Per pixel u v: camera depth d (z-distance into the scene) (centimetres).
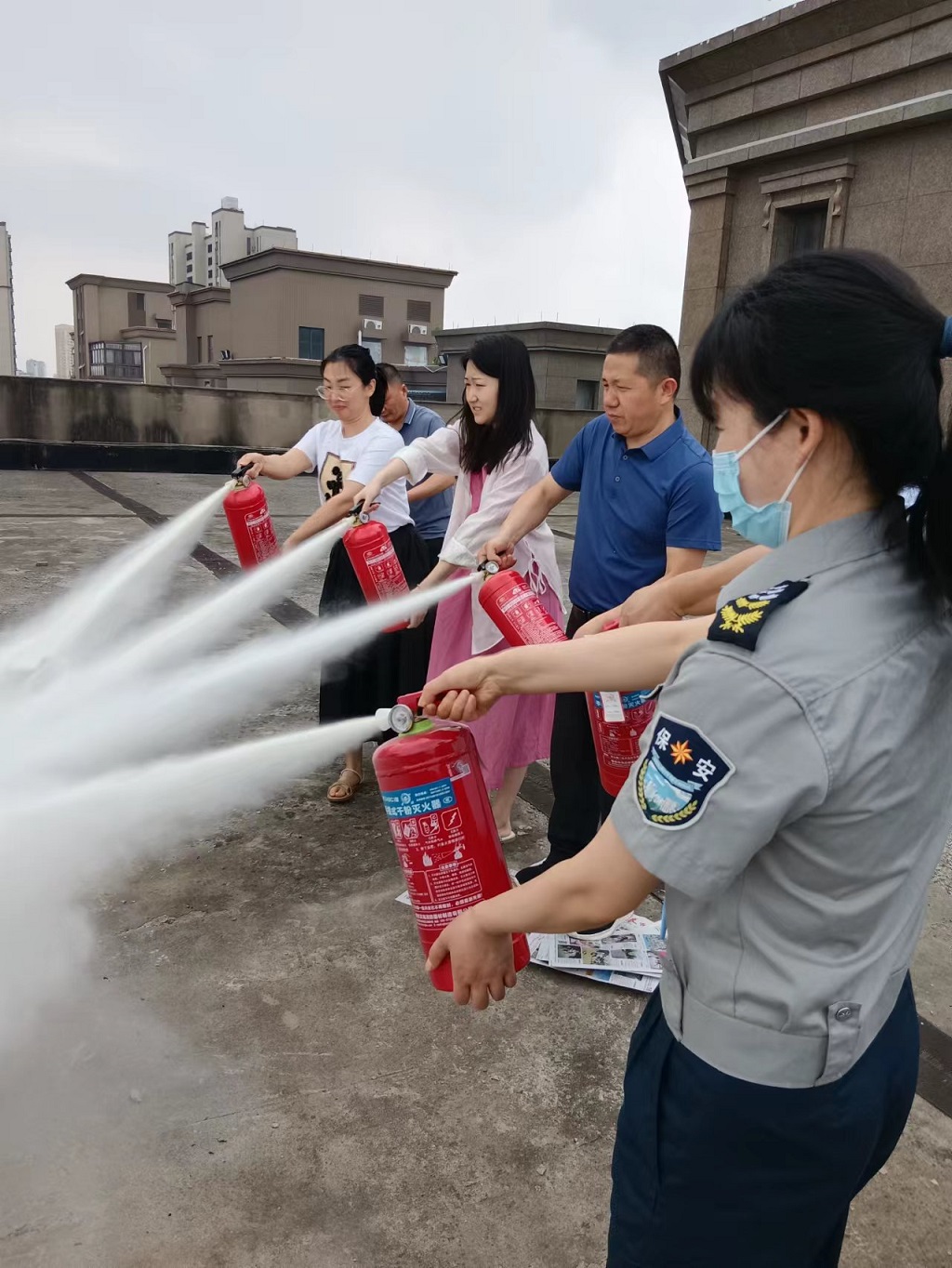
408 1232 179
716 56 1062
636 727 224
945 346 94
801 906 99
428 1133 203
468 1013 242
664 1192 113
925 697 97
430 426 390
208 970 254
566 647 149
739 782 93
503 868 155
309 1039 230
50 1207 180
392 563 311
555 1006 247
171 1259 171
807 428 97
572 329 1942
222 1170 191
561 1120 209
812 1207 108
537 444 295
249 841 324
